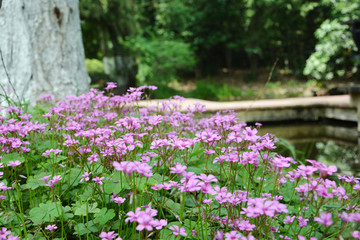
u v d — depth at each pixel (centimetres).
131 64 1399
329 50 1341
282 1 1483
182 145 148
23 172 201
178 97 255
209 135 154
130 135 156
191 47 1670
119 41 1405
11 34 363
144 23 1606
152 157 179
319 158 536
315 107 825
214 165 202
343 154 558
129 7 1347
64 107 251
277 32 1609
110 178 154
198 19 1591
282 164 125
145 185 140
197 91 1297
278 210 110
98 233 152
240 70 1770
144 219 109
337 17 1456
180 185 133
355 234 109
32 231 151
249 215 112
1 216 155
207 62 1770
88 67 1473
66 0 405
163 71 1380
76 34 421
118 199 142
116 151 165
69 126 177
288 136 708
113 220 160
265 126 785
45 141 221
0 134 191
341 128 762
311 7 1470
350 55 1334
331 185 127
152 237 148
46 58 387
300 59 1580
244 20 1648
